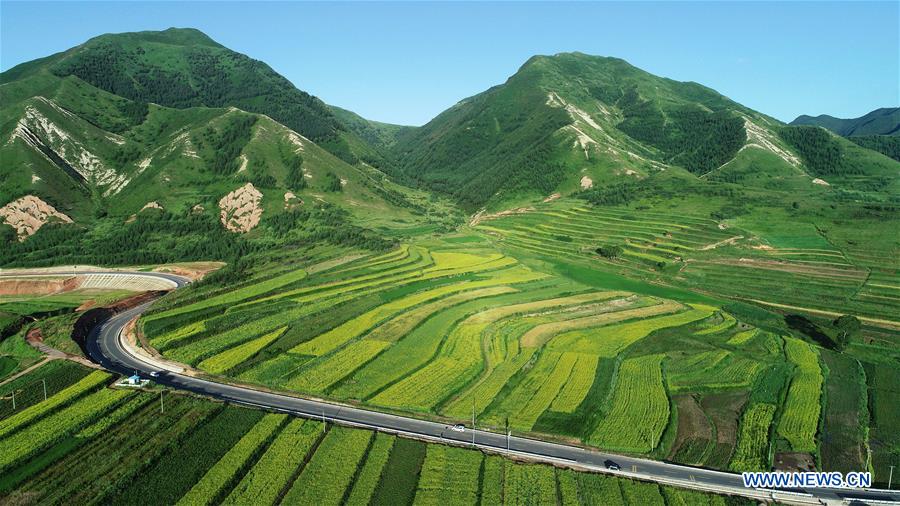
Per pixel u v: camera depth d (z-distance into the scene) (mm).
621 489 87438
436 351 138500
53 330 153000
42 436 97062
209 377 125938
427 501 82938
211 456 92312
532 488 86375
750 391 123188
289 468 89750
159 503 81375
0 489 84438
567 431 103812
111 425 101625
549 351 139875
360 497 83438
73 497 82438
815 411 115125
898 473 97500
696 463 96625
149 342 144125
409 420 107812
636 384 123312
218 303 171125
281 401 114938
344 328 152250
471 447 98062
